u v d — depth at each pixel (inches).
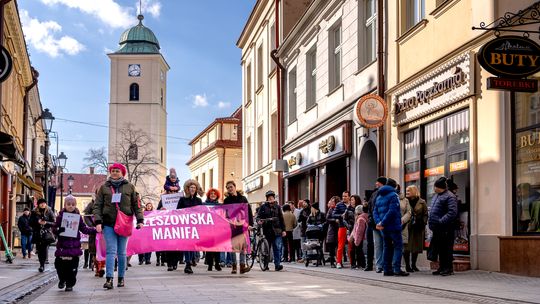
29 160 1720.0
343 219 694.5
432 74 652.7
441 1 665.6
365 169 855.7
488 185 560.7
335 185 1015.0
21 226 1017.5
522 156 527.2
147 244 632.4
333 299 397.7
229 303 379.2
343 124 896.9
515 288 432.5
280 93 1316.4
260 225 701.9
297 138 1184.2
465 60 590.6
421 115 684.1
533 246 501.4
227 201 650.8
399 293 431.8
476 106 582.9
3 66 543.2
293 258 863.1
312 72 1142.3
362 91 849.5
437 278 518.6
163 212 640.4
